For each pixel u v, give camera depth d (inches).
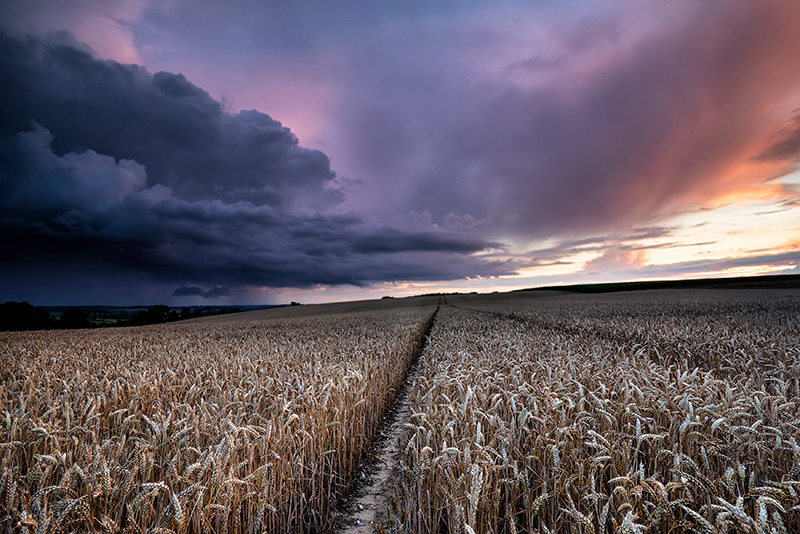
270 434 144.6
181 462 129.8
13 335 1031.0
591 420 143.0
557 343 366.0
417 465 130.9
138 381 223.1
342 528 156.6
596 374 210.4
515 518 128.8
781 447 112.0
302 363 308.3
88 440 155.6
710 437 128.3
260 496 123.0
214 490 115.3
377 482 200.4
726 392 154.1
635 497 106.7
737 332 449.4
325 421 184.5
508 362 262.2
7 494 94.8
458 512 105.6
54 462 106.2
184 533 103.7
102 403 179.0
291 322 1380.4
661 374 204.7
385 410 311.3
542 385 188.1
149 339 772.0
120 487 109.3
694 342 379.6
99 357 412.8
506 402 178.2
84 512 96.3
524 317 973.2
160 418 145.2
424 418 164.9
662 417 153.7
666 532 105.2
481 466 119.0
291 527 149.0
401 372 408.2
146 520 107.7
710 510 94.7
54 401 180.2
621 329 576.1
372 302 3580.2
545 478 123.6
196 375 268.2
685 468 121.8
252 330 984.3
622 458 127.8
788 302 1159.0
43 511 88.4
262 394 203.6
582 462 120.2
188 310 3806.6
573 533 99.4
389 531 143.8
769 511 106.9
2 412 151.9
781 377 210.7
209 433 147.3
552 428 142.3
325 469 181.8
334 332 756.6
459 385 198.1
